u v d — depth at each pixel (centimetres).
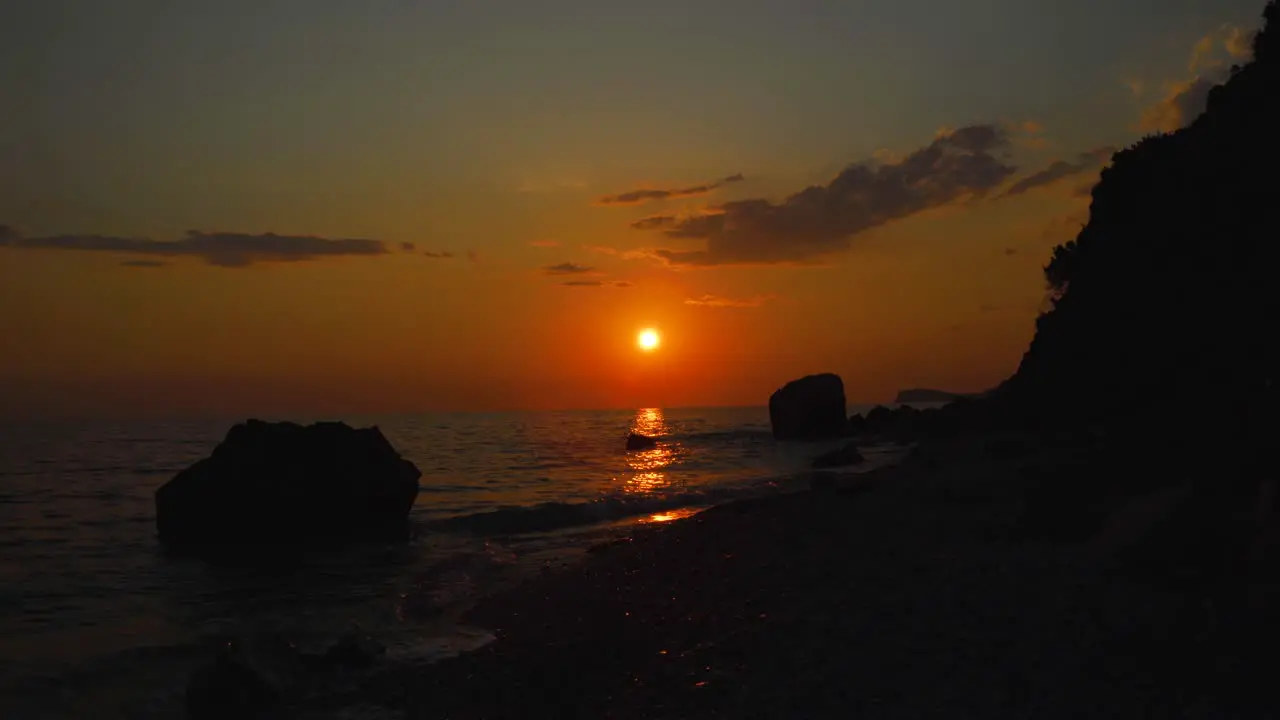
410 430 8862
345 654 944
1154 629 697
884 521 1415
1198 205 2381
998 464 2059
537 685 820
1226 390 1434
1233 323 1755
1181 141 2817
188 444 5984
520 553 1739
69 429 8812
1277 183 1898
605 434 7769
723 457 4566
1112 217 3156
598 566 1376
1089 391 2848
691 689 739
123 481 3297
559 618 1088
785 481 2953
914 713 618
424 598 1341
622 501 2412
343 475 2003
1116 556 920
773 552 1277
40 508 2469
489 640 1038
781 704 672
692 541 1461
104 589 1455
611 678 809
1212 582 779
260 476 1931
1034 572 922
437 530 2055
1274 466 811
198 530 1888
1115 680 620
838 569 1104
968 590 891
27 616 1266
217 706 816
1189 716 550
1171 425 1602
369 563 1692
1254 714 538
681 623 963
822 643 805
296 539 1917
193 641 1110
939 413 5397
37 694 896
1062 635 723
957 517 1362
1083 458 1648
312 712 792
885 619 845
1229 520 823
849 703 654
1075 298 3356
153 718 826
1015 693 627
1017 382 3919
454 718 758
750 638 858
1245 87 2356
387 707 800
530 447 5734
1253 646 623
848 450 3612
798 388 6047
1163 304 2472
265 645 918
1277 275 1662
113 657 1031
